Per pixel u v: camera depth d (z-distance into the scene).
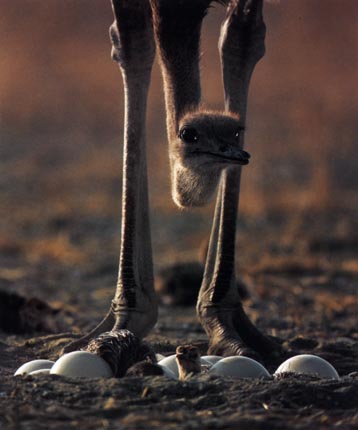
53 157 79.62
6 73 101.69
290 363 24.28
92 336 26.77
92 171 74.25
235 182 27.77
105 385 21.64
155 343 28.89
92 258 52.00
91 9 121.12
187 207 28.20
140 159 26.94
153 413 20.27
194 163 27.34
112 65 108.38
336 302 40.00
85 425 19.58
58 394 21.27
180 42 27.38
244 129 27.91
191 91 27.77
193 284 40.44
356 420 20.48
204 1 26.92
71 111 94.88
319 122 81.44
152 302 27.03
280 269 47.09
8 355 27.66
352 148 78.88
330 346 29.22
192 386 21.56
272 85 99.94
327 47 106.88
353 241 53.44
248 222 59.56
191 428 19.47
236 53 27.69
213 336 27.39
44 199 66.31
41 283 45.81
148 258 27.12
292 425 19.94
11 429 19.28
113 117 94.50
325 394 21.72
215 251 28.19
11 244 53.72
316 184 64.75
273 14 108.81
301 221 58.59
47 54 109.12
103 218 61.78
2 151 81.12
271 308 39.31
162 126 87.44
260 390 21.59
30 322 33.12
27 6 117.88
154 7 26.70
